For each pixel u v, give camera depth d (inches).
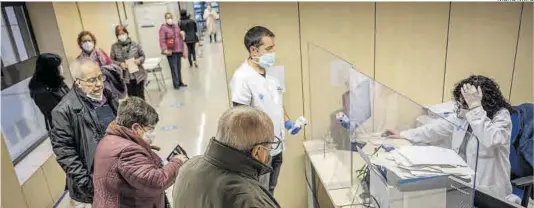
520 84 112.1
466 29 105.4
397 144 64.5
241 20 99.6
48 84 103.3
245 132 44.0
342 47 104.5
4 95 125.6
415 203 55.0
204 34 417.4
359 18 102.4
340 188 76.7
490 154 73.4
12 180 84.0
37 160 122.1
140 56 187.3
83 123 78.8
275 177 95.5
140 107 66.9
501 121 75.2
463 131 55.9
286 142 110.3
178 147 82.0
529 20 105.7
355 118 73.8
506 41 107.3
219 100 222.4
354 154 74.2
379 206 62.2
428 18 103.7
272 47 84.8
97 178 65.2
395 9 102.3
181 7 307.3
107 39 211.3
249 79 85.3
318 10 100.9
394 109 66.2
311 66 102.6
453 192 53.4
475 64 109.1
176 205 47.8
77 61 81.7
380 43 105.1
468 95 76.2
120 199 66.1
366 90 71.2
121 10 242.5
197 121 190.9
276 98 89.7
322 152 97.5
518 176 86.3
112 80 128.2
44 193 118.6
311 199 109.3
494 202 63.6
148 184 65.4
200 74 284.2
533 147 83.7
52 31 146.0
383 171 59.1
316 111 102.3
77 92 80.2
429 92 110.7
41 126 137.7
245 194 43.0
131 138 66.6
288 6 99.7
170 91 244.5
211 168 45.0
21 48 137.6
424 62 107.7
